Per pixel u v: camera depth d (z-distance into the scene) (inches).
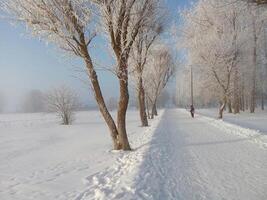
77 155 528.4
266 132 674.2
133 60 859.4
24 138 921.5
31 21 457.1
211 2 1343.5
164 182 304.3
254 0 395.5
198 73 1515.7
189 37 1435.8
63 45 489.7
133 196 253.3
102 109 545.0
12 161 505.4
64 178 356.8
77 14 472.7
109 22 491.2
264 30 1713.8
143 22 545.0
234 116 1590.8
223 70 1333.7
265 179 307.6
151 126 1087.0
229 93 1423.5
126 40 506.9
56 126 1517.0
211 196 258.1
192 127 962.7
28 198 283.7
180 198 253.1
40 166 448.1
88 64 505.4
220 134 734.5
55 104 1721.2
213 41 1330.0
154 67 1555.1
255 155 439.5
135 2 528.7
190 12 1403.8
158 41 935.7
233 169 355.6
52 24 462.0
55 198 276.4
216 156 441.7
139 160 406.3
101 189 281.9
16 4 451.8
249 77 1795.0
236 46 1346.0
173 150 510.0
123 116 537.0
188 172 347.3
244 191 269.9
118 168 388.2
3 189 320.5
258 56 1829.5
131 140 697.0
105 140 756.6
